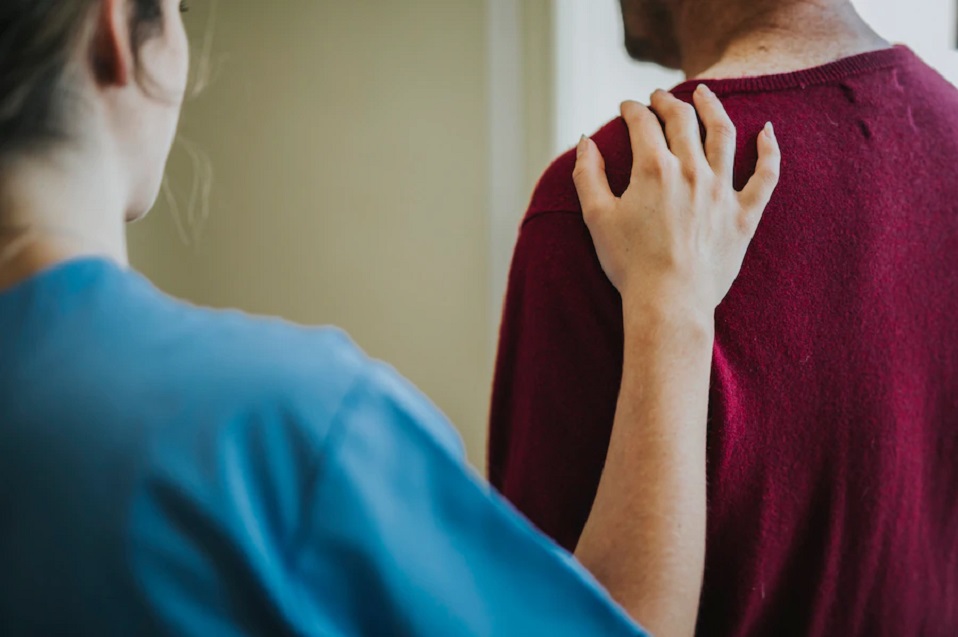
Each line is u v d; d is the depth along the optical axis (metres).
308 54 1.39
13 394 0.38
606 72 1.27
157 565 0.35
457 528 0.39
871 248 0.60
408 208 1.36
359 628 0.38
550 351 0.63
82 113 0.42
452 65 1.28
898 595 0.68
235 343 0.39
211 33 1.45
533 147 1.28
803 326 0.60
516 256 0.66
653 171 0.58
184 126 1.51
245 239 1.52
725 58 0.65
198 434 0.36
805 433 0.61
